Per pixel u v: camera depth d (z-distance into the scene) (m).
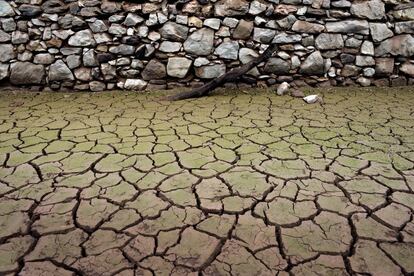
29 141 2.56
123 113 3.30
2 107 3.47
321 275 1.28
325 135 2.68
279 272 1.29
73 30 3.95
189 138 2.64
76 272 1.29
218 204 1.73
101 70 4.08
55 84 4.08
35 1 3.83
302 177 2.00
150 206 1.71
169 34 4.02
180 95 3.81
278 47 4.13
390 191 1.84
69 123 2.99
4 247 1.42
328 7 4.05
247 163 2.19
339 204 1.73
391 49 4.20
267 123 2.99
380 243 1.44
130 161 2.22
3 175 2.02
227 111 3.35
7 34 3.89
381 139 2.58
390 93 3.99
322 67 4.19
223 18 4.02
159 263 1.34
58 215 1.63
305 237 1.49
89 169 2.11
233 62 4.14
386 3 4.09
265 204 1.73
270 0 3.99
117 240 1.46
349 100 3.73
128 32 3.99
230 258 1.37
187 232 1.52
